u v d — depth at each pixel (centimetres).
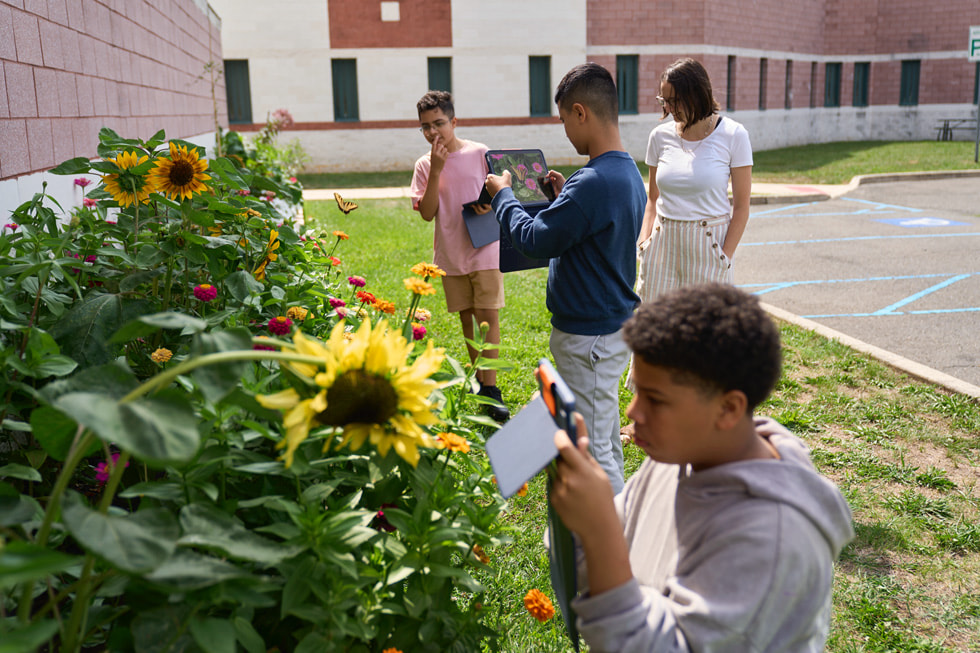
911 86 2944
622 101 2347
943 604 297
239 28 2077
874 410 471
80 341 246
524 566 304
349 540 163
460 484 219
